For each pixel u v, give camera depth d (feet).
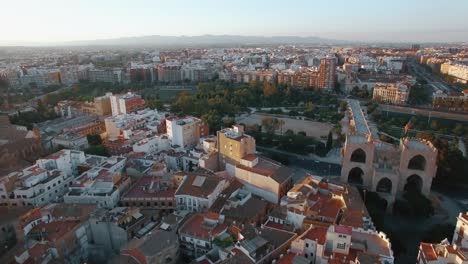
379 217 456.45
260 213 452.76
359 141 561.43
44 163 518.78
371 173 560.61
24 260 329.93
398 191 560.20
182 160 620.08
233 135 584.81
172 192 481.87
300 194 446.19
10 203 456.04
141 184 504.84
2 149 605.31
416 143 557.33
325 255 328.70
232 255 330.34
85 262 369.09
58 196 499.92
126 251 346.95
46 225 381.60
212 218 406.21
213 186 474.90
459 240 378.12
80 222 389.80
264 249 343.67
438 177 611.88
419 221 507.30
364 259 295.28
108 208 455.63
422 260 335.88
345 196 439.22
